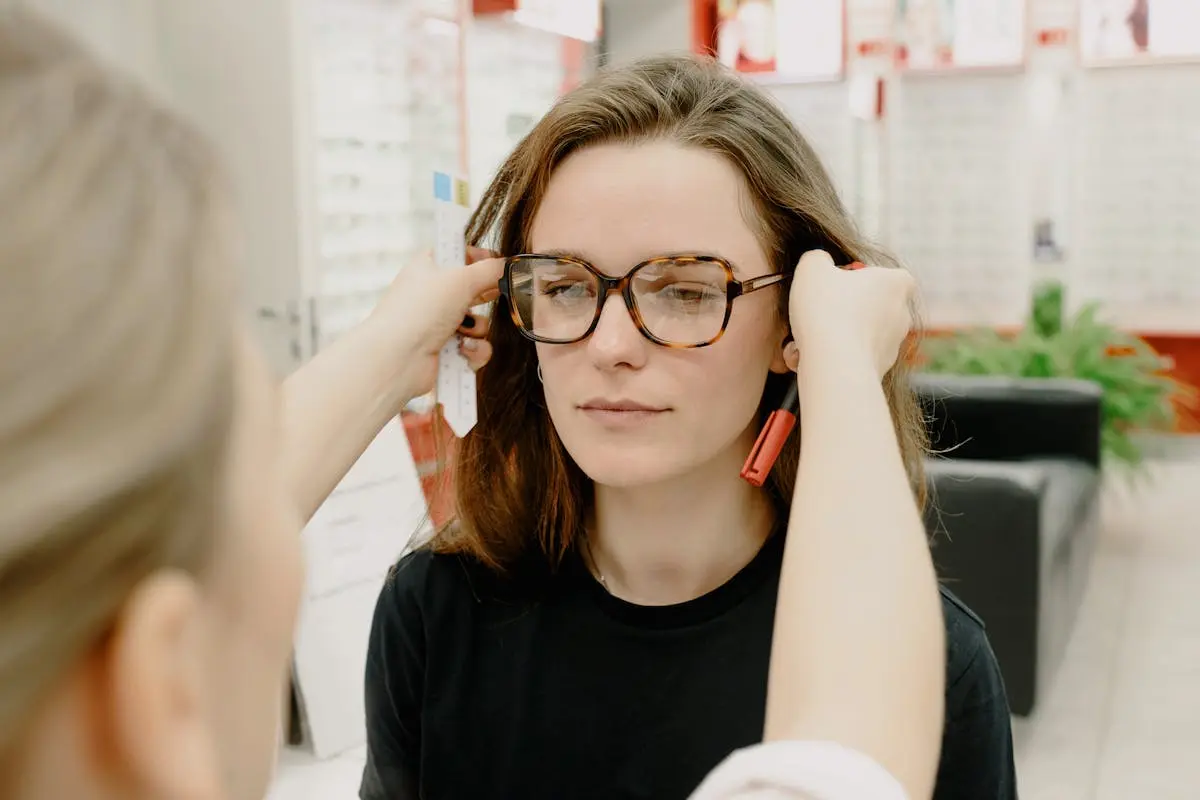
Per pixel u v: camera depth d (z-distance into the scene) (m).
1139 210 6.94
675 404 0.85
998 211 7.14
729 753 0.89
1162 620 4.00
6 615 0.23
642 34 6.21
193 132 0.31
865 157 7.03
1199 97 6.75
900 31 7.05
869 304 0.73
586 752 0.93
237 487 0.31
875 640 0.53
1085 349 5.15
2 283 0.23
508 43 4.05
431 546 1.06
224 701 0.32
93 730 0.25
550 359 0.89
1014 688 3.05
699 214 0.85
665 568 0.95
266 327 2.92
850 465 0.60
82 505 0.23
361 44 3.18
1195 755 3.01
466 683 0.98
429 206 3.48
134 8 2.85
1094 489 4.26
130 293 0.25
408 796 1.04
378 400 0.89
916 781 0.50
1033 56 6.96
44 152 0.25
